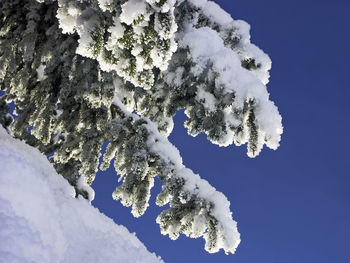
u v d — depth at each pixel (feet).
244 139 13.85
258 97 13.37
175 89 14.85
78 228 10.32
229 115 13.69
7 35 18.16
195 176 14.87
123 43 10.32
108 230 11.70
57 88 17.83
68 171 19.86
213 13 16.62
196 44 14.08
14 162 8.30
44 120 17.63
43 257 7.32
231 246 13.82
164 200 14.56
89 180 16.62
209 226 13.98
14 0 17.90
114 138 16.20
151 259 10.55
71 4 11.34
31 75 18.57
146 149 15.16
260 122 13.38
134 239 12.90
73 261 8.57
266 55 17.06
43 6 17.48
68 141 17.37
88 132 16.93
